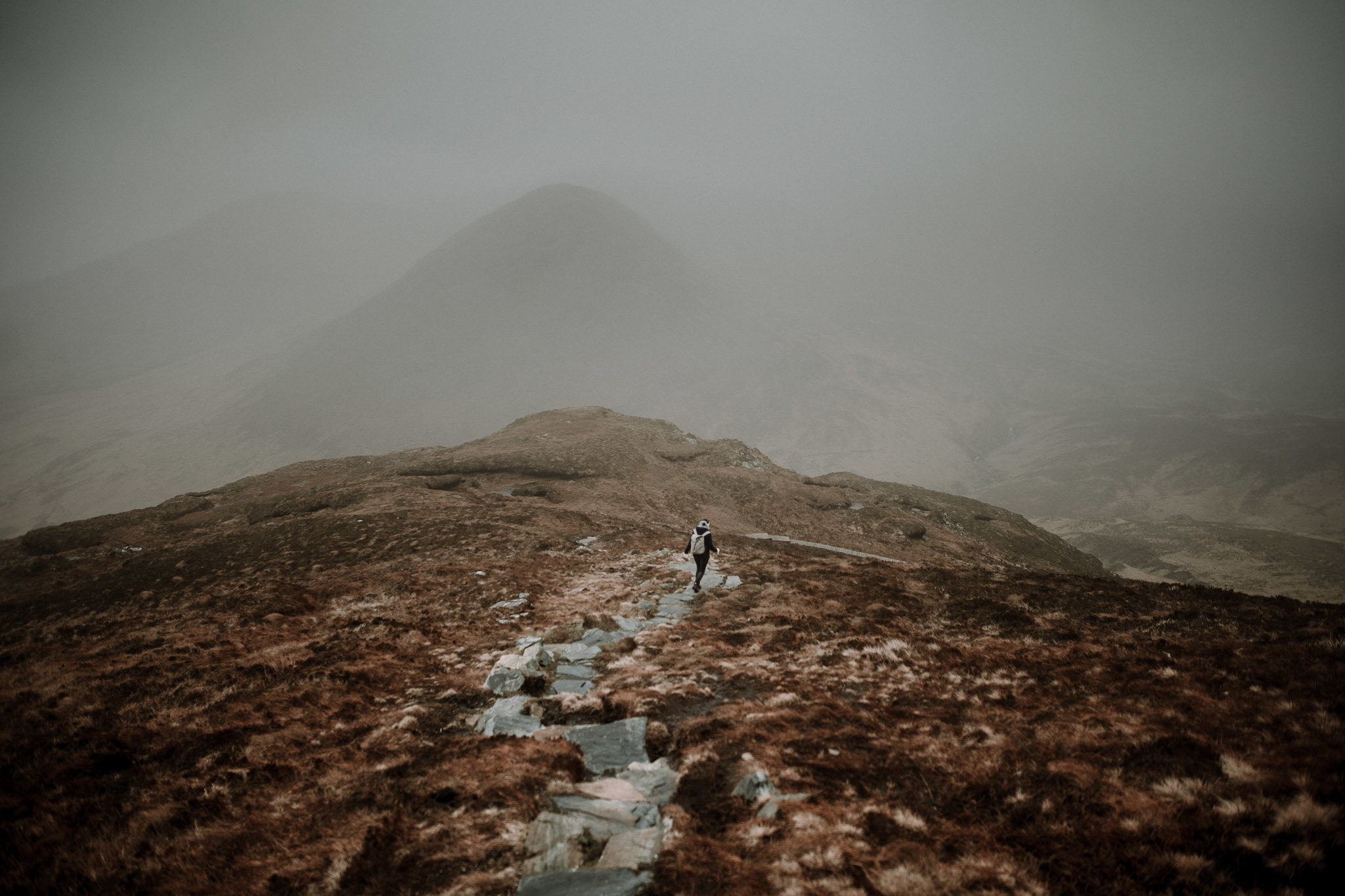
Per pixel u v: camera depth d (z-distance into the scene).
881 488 72.25
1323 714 7.91
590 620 17.41
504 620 18.95
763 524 53.44
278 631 18.31
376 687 13.46
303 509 47.75
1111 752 7.95
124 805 8.70
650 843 6.67
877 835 6.56
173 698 12.93
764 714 10.40
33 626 26.58
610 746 9.48
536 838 6.77
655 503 53.31
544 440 72.19
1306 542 117.38
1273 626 12.53
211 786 9.00
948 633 15.39
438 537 34.50
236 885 6.57
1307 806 5.96
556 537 35.25
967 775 7.87
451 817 7.39
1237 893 5.23
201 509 55.75
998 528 65.44
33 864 7.45
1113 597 17.09
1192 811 6.36
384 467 68.56
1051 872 5.80
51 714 12.45
